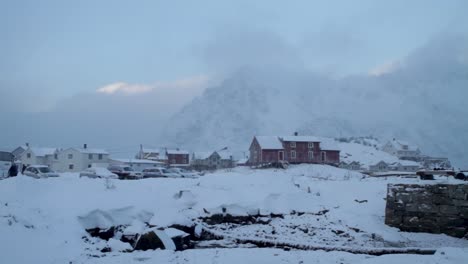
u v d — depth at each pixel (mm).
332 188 30625
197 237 20203
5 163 78500
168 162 114500
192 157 126125
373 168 114688
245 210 24750
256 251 14023
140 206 22641
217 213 24391
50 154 85750
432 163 133375
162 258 12938
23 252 13930
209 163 121125
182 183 30016
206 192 27156
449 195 20938
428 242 19625
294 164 87562
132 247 16422
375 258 12320
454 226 20609
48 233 16328
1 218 15867
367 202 26359
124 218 21031
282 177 33625
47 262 13211
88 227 19141
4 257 13258
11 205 17844
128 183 28094
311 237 21094
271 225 24031
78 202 20891
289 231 22703
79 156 84250
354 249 16281
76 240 16734
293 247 17562
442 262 11359
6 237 14547
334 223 23547
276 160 94312
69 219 18438
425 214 21422
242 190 27906
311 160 96250
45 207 19172
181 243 17141
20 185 21547
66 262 13094
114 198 22828
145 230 17297
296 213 25766
